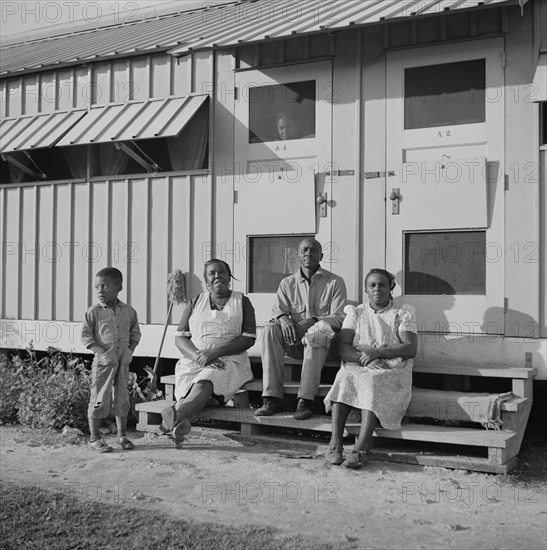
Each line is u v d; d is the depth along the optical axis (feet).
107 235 23.57
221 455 16.90
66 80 24.90
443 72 19.17
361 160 20.07
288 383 18.72
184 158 22.76
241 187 21.65
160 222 22.76
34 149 23.12
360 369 16.26
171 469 15.66
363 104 20.07
